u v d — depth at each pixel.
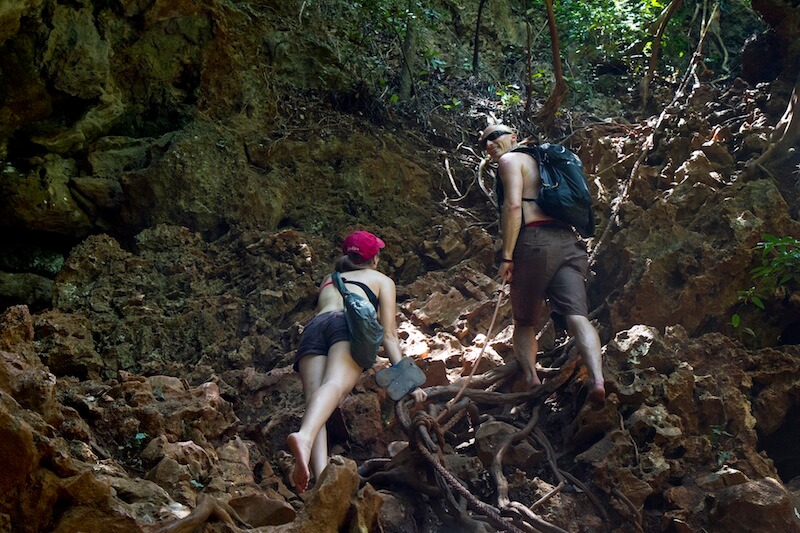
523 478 4.62
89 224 6.63
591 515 4.51
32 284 6.34
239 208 6.64
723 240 5.64
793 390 5.09
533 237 5.08
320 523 3.46
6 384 3.55
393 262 6.64
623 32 9.36
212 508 3.44
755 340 5.54
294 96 7.75
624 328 5.52
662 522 4.46
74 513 3.10
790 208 6.06
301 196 7.04
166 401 4.51
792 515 4.23
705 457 4.74
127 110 7.14
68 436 3.87
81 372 5.05
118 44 7.18
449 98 8.55
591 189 6.68
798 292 5.50
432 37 9.32
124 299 5.71
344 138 7.36
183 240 6.28
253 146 7.09
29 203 6.39
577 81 8.92
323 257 6.46
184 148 6.70
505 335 5.72
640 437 4.76
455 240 6.70
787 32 7.05
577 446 4.90
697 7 9.19
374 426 4.96
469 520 4.29
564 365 5.24
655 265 5.54
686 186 6.07
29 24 6.64
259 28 7.93
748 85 7.29
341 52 8.31
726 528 4.30
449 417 4.98
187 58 7.35
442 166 7.60
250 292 6.10
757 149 6.45
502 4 10.23
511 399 5.15
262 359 5.66
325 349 4.51
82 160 6.77
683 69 9.02
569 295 5.02
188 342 5.66
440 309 6.01
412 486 4.54
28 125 6.68
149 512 3.43
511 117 8.30
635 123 8.37
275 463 4.71
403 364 4.70
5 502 2.99
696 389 5.00
